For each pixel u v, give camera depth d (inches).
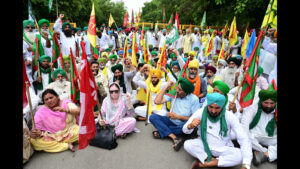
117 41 525.0
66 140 126.3
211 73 198.2
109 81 202.8
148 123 170.6
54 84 160.1
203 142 106.4
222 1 534.6
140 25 709.9
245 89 118.4
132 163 114.9
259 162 110.7
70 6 649.6
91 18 169.8
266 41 222.2
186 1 808.9
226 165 103.9
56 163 114.0
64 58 181.0
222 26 628.4
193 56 261.6
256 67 115.4
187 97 137.3
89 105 108.5
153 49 354.9
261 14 472.7
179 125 137.6
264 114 115.3
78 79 153.0
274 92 104.4
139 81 185.0
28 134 114.8
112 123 140.7
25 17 534.0
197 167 108.6
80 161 116.3
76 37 370.6
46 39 217.3
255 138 117.0
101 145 129.0
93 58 245.4
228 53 414.3
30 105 111.8
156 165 113.3
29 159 117.0
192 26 699.4
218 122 105.7
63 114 126.1
